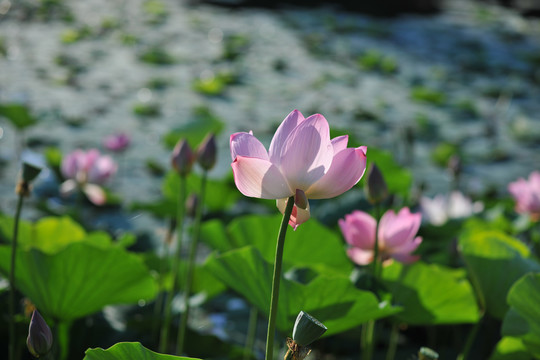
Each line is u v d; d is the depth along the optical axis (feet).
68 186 19.75
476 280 13.53
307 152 11.57
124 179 26.27
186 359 11.84
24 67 46.52
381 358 14.85
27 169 12.92
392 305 13.05
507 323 12.91
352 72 54.49
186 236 19.90
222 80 46.62
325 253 14.79
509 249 13.50
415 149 33.58
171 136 23.59
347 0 88.48
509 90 50.72
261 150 11.75
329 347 15.11
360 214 13.44
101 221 22.36
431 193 26.03
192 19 75.46
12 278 13.08
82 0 84.38
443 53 65.36
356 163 11.59
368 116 38.45
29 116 26.48
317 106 41.14
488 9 97.81
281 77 50.62
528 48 70.28
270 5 87.40
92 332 14.46
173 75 48.83
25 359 13.94
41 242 15.20
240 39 63.16
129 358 11.85
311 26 74.23
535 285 12.78
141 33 65.98
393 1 87.15
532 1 101.65
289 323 12.89
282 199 11.81
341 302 12.76
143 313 15.34
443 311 13.52
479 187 27.48
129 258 13.50
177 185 18.79
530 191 16.58
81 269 13.42
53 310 13.56
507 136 37.65
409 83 51.72
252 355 14.70
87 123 33.73
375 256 13.25
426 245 15.96
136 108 36.22
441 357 14.88
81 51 55.11
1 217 15.10
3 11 70.44
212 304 16.57
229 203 19.07
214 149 14.15
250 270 12.86
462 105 43.04
